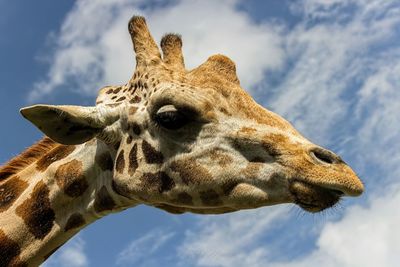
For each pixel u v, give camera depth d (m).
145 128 2.26
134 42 2.40
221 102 2.22
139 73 2.35
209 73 2.27
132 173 2.25
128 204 2.33
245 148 2.18
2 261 2.29
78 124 2.28
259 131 2.19
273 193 2.15
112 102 2.35
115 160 2.30
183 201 2.22
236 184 2.17
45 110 2.22
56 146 2.43
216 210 2.29
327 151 2.13
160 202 2.25
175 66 2.35
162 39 2.45
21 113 2.22
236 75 2.29
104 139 2.31
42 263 2.34
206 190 2.19
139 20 2.43
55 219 2.34
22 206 2.35
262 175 2.16
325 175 2.10
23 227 2.32
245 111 2.22
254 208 2.20
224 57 2.31
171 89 2.21
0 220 2.33
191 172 2.19
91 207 2.34
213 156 2.19
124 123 2.30
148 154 2.24
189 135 2.21
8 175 2.44
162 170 2.22
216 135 2.20
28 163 2.46
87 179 2.35
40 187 2.36
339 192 2.12
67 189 2.34
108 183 2.32
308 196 2.11
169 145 2.22
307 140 2.19
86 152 2.36
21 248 2.31
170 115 2.20
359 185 2.09
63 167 2.36
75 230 2.35
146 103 2.28
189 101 2.19
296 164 2.13
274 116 2.24
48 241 2.32
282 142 2.17
